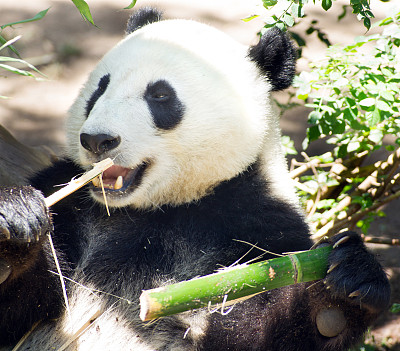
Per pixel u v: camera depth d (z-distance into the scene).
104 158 7.28
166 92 7.71
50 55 21.53
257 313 7.25
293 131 17.67
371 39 10.04
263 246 7.63
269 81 8.65
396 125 10.45
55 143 17.05
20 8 25.14
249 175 8.09
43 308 7.30
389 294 6.68
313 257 6.41
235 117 7.89
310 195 12.09
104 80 7.97
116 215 8.10
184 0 26.05
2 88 19.72
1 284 6.77
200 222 7.88
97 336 7.39
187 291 5.72
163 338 7.53
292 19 9.44
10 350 7.40
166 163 7.77
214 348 7.33
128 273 7.67
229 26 23.61
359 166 11.84
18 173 10.76
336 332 6.77
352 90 9.56
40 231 6.36
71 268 7.71
